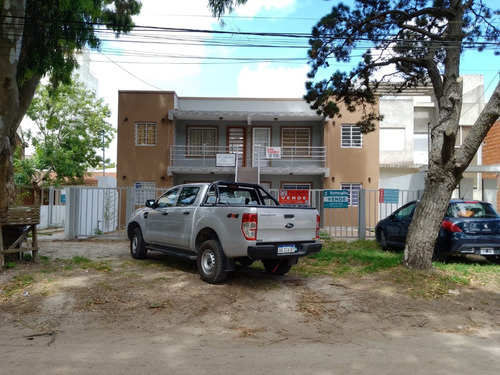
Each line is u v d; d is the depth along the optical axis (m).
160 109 21.09
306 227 7.20
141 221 9.12
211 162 21.92
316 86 11.03
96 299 6.27
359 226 14.07
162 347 4.70
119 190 13.85
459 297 6.79
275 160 21.91
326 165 20.86
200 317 5.75
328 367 4.16
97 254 10.07
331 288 7.26
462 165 7.75
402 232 10.46
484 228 8.84
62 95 23.36
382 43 10.55
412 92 24.06
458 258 10.26
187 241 7.68
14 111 7.36
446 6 9.21
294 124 22.14
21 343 4.80
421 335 5.29
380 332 5.39
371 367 4.18
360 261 9.34
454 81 8.40
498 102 7.35
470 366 4.23
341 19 10.34
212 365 4.18
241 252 6.59
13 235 8.27
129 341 4.89
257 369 4.09
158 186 20.88
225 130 22.23
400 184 18.66
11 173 7.96
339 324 5.67
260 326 5.51
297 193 14.16
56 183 23.56
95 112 25.53
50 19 8.29
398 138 25.30
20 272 7.49
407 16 9.42
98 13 8.69
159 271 8.09
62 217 20.02
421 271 7.85
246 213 6.54
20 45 7.29
